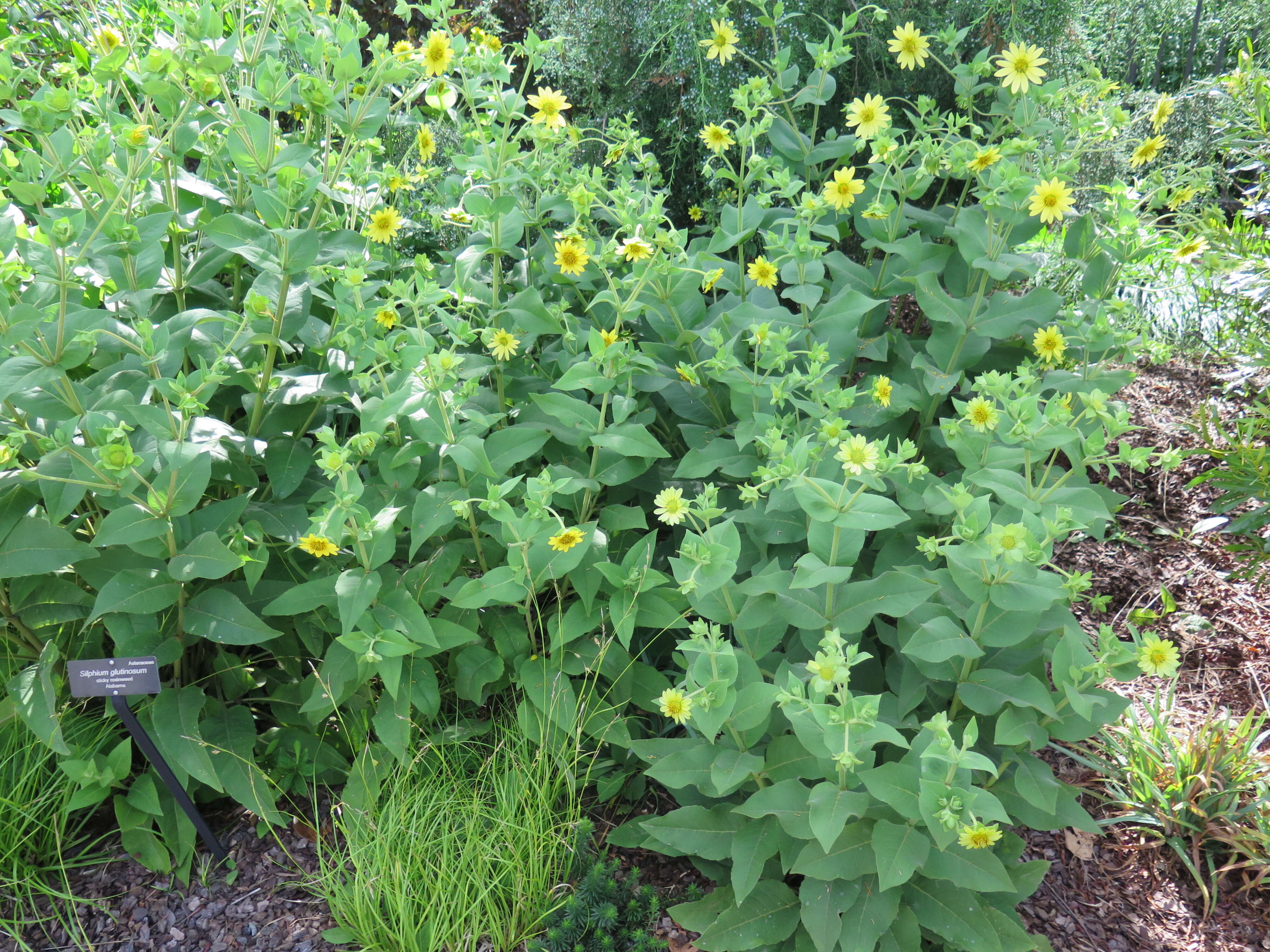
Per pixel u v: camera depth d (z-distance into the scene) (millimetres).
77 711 2477
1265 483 2871
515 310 2545
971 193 3299
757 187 3439
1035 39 4289
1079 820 1956
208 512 2238
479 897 2070
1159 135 3359
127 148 2305
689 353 2785
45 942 2184
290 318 2453
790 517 2316
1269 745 2641
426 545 2578
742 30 4324
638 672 2479
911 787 1761
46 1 3406
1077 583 1979
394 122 3406
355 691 2355
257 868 2357
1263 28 5266
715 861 2258
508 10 6750
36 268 2141
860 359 3164
